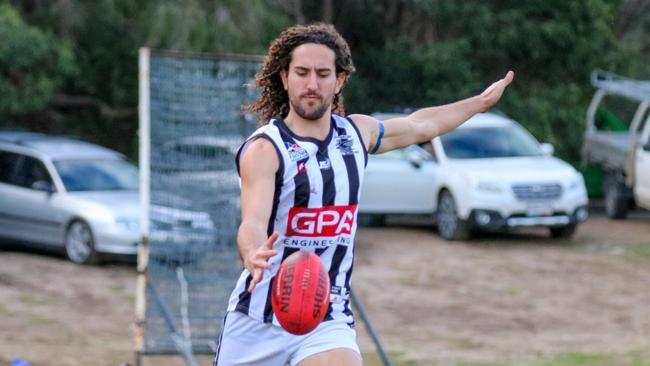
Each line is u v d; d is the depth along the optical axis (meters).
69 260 41.50
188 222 24.70
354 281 38.09
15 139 44.88
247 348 12.17
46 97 52.03
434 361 26.78
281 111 12.56
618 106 75.88
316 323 10.76
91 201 40.72
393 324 31.97
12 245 45.22
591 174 61.41
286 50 11.79
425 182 48.38
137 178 43.66
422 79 63.81
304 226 11.80
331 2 65.25
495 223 45.25
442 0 63.69
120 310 33.00
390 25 66.75
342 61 11.84
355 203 12.06
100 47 56.25
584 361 26.59
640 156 51.06
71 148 44.00
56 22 53.88
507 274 39.78
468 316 33.16
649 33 79.12
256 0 53.88
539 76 65.81
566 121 64.12
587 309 34.22
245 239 11.09
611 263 42.09
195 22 51.50
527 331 31.20
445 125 13.28
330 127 12.06
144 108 24.22
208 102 25.03
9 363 25.33
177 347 23.64
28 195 42.28
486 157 47.81
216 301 24.62
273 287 10.93
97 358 26.59
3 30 49.81
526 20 63.72
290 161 11.65
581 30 63.97
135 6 53.78
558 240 47.66
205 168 24.91
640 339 29.95
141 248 23.95
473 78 63.34
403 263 41.59
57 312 32.12
